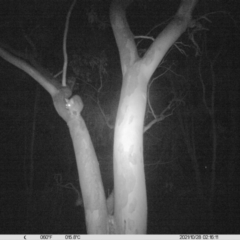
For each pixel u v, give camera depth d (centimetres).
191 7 795
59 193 1881
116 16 807
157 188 1902
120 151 722
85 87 1439
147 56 759
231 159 2030
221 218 1917
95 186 739
